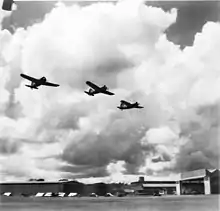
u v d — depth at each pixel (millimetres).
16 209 15461
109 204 17281
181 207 15453
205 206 16156
